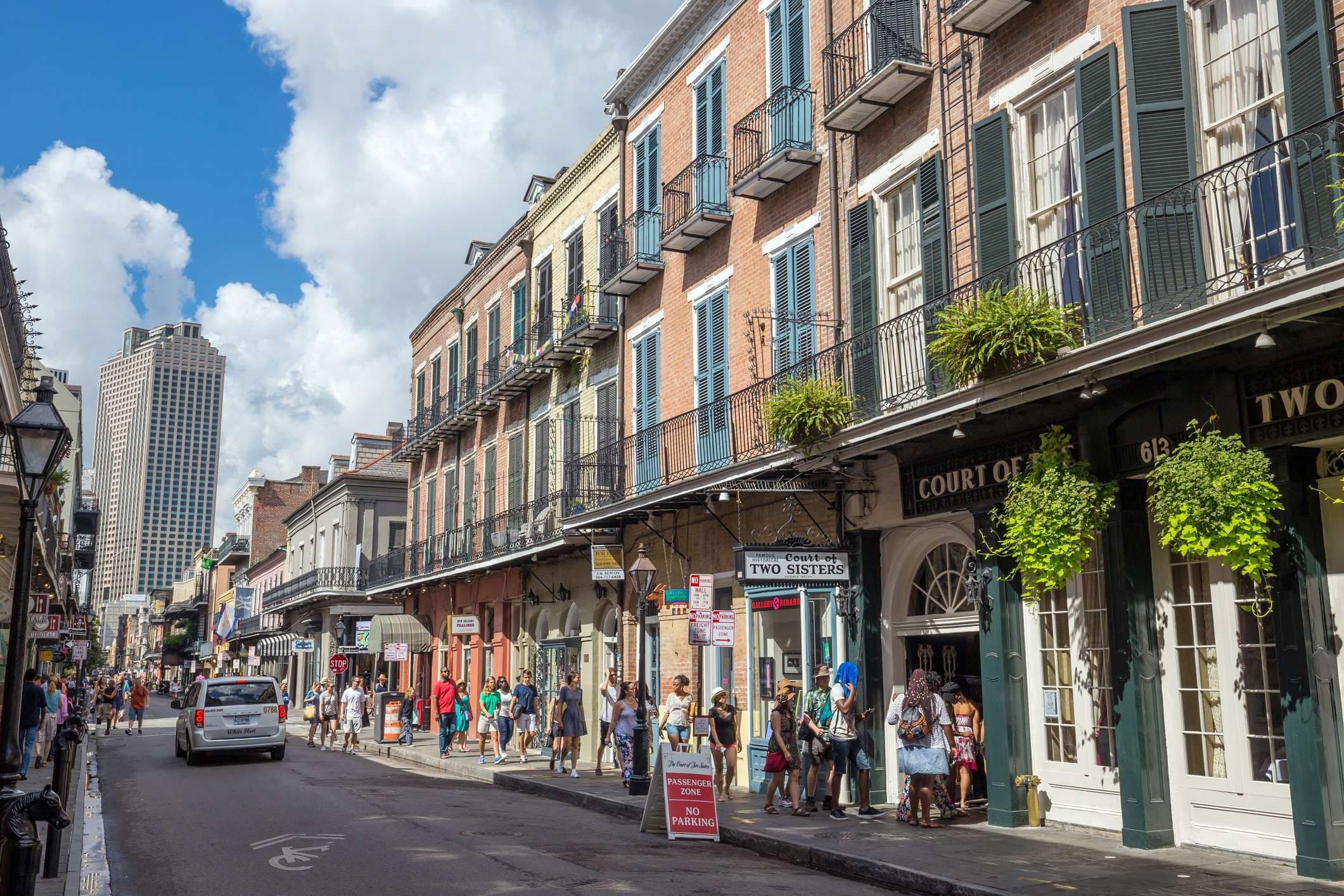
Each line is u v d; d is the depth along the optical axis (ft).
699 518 58.59
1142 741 32.99
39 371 61.87
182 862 33.01
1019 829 36.94
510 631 88.38
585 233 77.66
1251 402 29.81
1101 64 35.06
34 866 23.31
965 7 39.55
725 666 56.39
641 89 69.41
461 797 51.98
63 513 138.92
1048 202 38.11
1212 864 30.09
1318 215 27.78
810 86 51.98
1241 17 32.12
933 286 42.52
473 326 103.04
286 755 80.28
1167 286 31.53
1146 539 34.32
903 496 43.14
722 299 58.44
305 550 164.04
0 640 78.38
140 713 113.50
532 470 85.87
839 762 40.78
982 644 39.09
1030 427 37.09
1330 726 28.22
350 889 28.19
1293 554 28.81
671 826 38.40
